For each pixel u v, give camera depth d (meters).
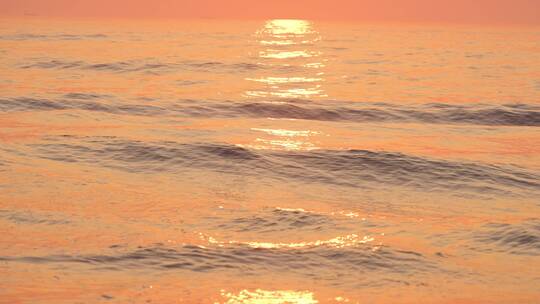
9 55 129.12
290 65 130.12
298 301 22.70
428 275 25.39
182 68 115.81
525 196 38.28
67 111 62.34
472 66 136.50
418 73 120.06
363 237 29.72
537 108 72.56
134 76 100.12
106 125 55.84
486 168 43.66
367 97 82.25
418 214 34.00
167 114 64.06
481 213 34.41
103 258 25.91
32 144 46.62
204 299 22.56
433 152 48.62
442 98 82.12
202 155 44.41
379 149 48.41
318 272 25.52
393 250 27.94
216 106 69.56
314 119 66.19
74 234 28.66
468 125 63.66
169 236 28.88
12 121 56.12
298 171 42.16
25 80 88.38
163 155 44.31
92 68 109.75
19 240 27.66
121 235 28.72
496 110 70.19
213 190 37.38
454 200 37.09
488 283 24.67
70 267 24.84
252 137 52.16
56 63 115.50
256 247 27.95
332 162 43.88
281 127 58.41
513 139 55.72
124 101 70.50
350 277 25.05
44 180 37.53
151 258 26.14
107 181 38.22
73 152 44.72
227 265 25.89
